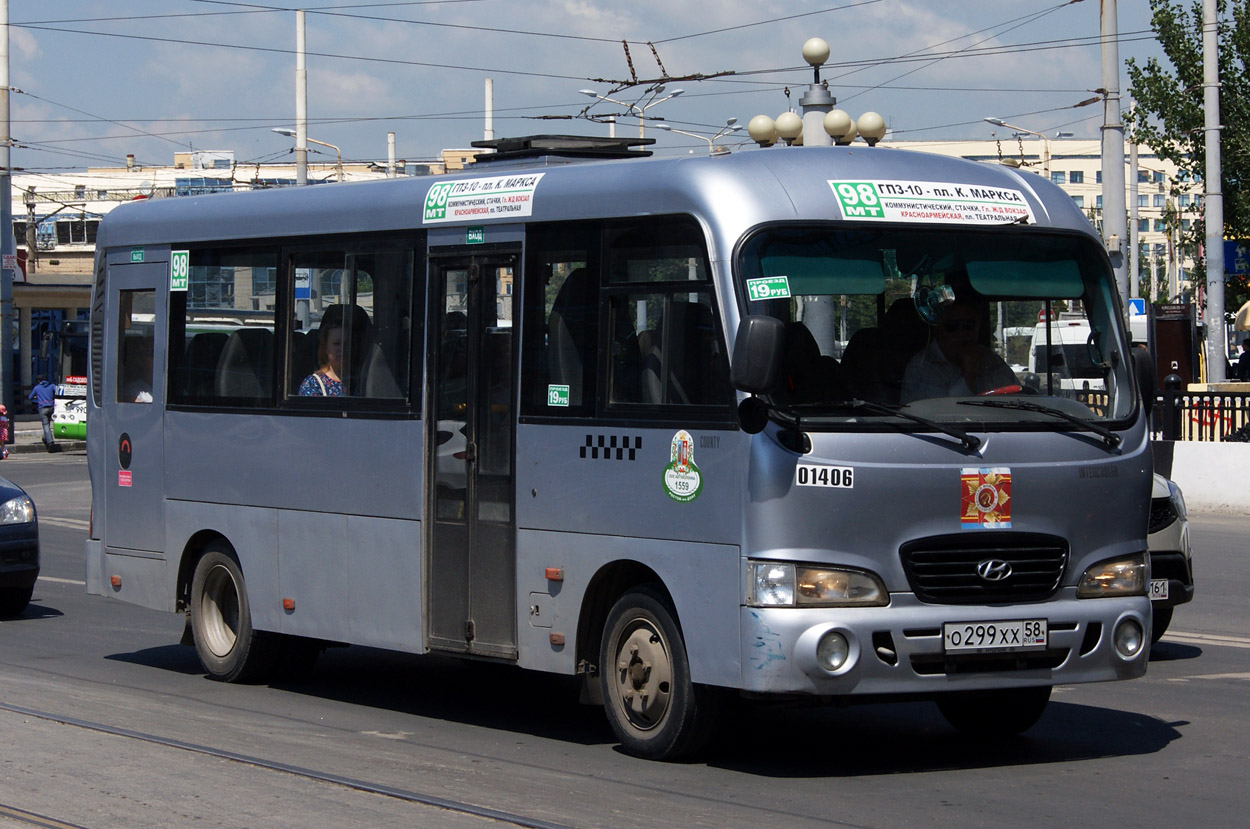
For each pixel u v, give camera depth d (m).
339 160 56.47
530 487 9.69
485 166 10.75
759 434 8.36
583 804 8.02
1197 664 12.72
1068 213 9.43
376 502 10.73
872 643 8.30
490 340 10.01
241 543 11.89
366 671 12.87
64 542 23.00
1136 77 43.16
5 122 46.41
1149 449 9.22
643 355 9.08
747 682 8.35
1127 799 8.21
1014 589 8.67
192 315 12.42
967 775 8.82
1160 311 36.47
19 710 10.66
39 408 47.00
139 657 13.45
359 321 10.95
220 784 8.46
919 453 8.48
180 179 106.44
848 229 8.78
